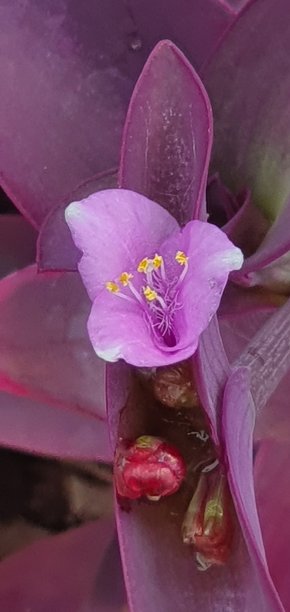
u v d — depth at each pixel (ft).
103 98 0.50
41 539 0.58
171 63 0.35
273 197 0.47
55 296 0.45
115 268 0.35
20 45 0.49
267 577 0.31
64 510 0.63
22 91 0.49
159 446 0.35
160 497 0.36
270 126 0.47
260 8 0.45
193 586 0.35
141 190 0.37
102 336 0.34
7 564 0.54
